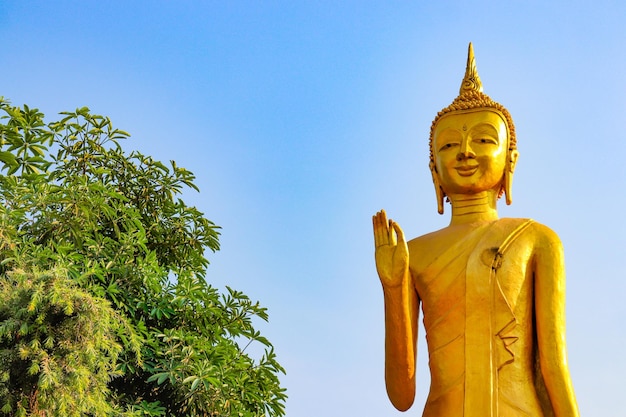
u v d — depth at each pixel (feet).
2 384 45.80
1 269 50.39
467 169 35.58
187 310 61.62
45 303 46.14
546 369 32.17
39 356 45.42
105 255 58.65
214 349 59.11
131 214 60.13
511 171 36.29
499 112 36.45
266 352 63.21
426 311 34.09
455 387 32.04
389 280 32.01
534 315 33.32
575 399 31.89
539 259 33.63
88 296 47.62
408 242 35.99
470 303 32.94
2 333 45.27
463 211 35.96
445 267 33.96
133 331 54.13
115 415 52.49
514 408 31.27
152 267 59.57
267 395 62.75
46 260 51.70
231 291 64.08
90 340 46.85
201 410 58.95
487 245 33.81
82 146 64.34
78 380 45.88
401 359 33.12
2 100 57.77
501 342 32.35
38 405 46.29
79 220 56.39
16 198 53.78
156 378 55.57
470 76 37.76
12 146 58.08
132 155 66.08
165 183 66.44
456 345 32.65
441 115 36.94
